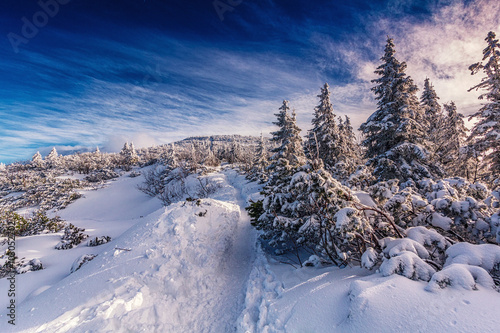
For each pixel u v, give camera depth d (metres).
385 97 11.25
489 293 2.33
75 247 10.81
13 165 54.25
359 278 3.45
